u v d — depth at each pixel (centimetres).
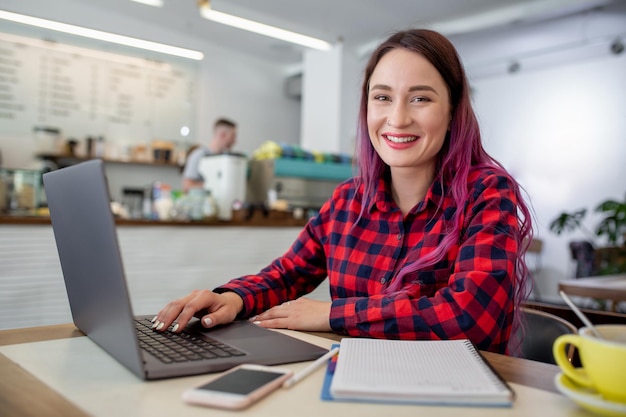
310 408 57
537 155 634
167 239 299
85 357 76
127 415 54
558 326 111
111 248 64
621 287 227
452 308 90
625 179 566
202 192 327
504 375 71
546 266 629
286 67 737
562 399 61
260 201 396
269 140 719
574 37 573
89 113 553
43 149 509
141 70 588
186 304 96
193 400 58
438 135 116
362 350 76
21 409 54
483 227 102
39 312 259
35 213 332
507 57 635
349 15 541
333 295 124
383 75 116
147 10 552
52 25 416
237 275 330
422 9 523
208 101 650
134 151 572
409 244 117
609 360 54
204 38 634
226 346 81
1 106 504
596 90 585
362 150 129
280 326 100
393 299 94
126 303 64
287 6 521
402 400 59
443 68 115
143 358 71
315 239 132
